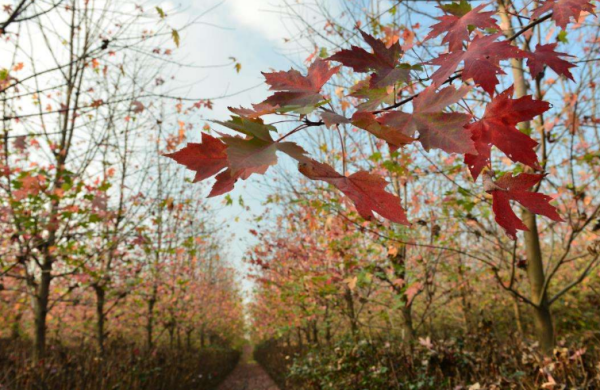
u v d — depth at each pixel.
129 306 7.97
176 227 7.48
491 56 0.67
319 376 5.05
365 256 4.71
